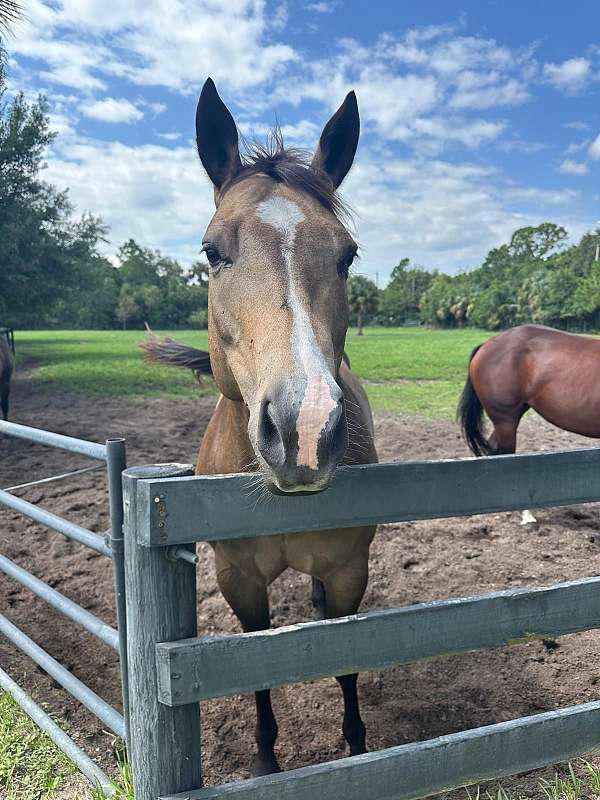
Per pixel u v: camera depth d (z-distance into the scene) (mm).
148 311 66750
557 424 4691
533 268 64625
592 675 2678
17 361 19141
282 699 2619
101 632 1949
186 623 1378
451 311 67500
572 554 4016
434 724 2426
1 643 3006
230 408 1961
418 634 1475
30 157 15055
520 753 1570
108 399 10789
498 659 2832
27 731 2262
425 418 8891
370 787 1431
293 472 1240
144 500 1282
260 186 1729
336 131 2062
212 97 1944
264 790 1347
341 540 1958
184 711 1380
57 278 16219
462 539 4277
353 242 1724
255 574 2062
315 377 1297
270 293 1499
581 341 4598
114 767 2113
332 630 1393
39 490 5340
